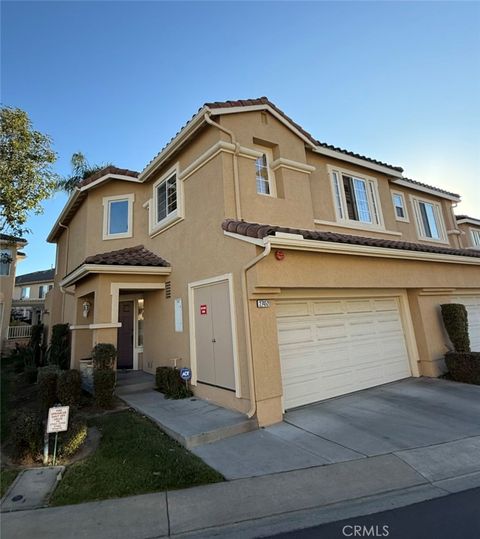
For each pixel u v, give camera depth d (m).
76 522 3.54
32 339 17.20
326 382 8.02
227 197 7.94
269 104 9.39
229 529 3.41
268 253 6.41
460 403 7.33
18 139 7.17
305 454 5.03
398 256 9.01
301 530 3.35
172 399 8.19
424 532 3.24
